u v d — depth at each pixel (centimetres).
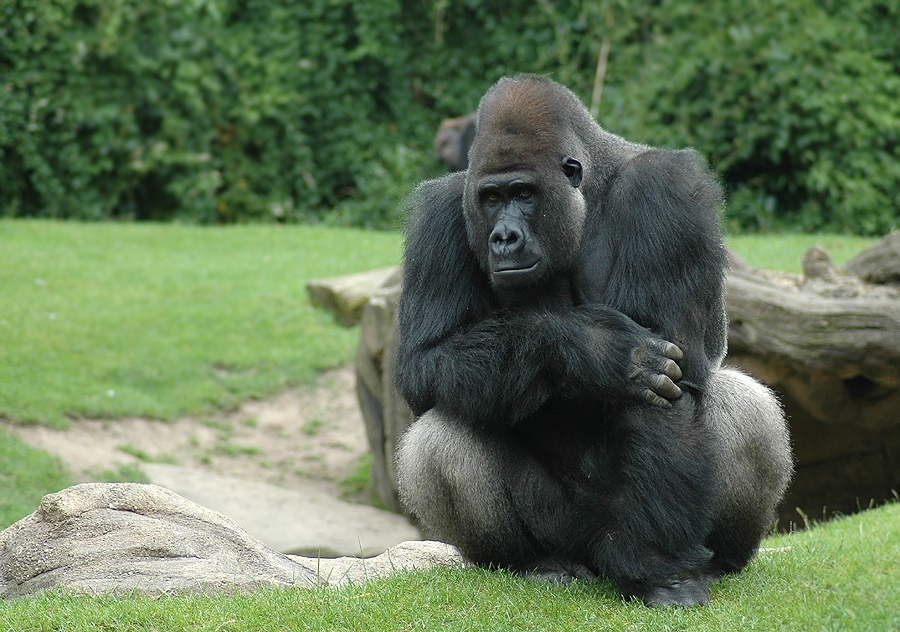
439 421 758
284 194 3709
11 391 1686
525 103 729
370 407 1638
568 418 763
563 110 746
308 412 1936
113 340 2028
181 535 842
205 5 3581
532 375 696
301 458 1777
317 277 2558
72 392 1761
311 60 3747
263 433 1855
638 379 681
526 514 763
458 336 738
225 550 852
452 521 770
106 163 3447
